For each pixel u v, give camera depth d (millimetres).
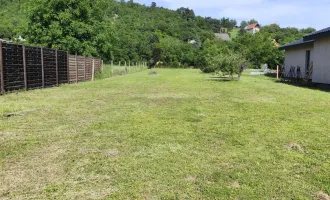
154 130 4398
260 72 23734
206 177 2684
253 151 3445
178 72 26766
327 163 3078
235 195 2336
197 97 8422
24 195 2312
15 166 2916
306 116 5613
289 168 2928
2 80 8516
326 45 12719
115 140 3857
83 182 2561
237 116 5555
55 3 20141
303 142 3836
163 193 2359
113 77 19656
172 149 3492
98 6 22531
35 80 10641
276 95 9016
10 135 4070
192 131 4359
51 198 2268
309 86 13109
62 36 20219
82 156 3221
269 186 2506
